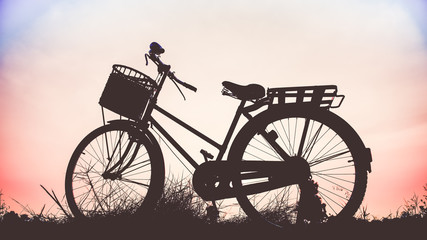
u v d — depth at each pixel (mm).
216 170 2242
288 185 2186
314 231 2105
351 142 2127
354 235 2027
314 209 2146
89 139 2549
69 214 2506
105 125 2539
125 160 2492
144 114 2467
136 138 2469
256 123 2262
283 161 2209
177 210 2391
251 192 2215
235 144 2266
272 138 2256
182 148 2420
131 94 2371
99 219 2312
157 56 2488
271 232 2182
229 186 2234
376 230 2086
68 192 2488
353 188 2105
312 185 2156
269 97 2242
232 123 2338
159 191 2379
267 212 2426
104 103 2375
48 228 2311
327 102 2205
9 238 2164
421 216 2393
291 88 2172
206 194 2238
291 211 2395
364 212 2510
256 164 2217
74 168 2531
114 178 2449
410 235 2004
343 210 2107
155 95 2467
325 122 2178
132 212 2387
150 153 2430
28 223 2402
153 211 2367
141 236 2121
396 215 2508
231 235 2150
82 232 2182
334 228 2090
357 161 2104
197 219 2328
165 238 2102
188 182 2711
